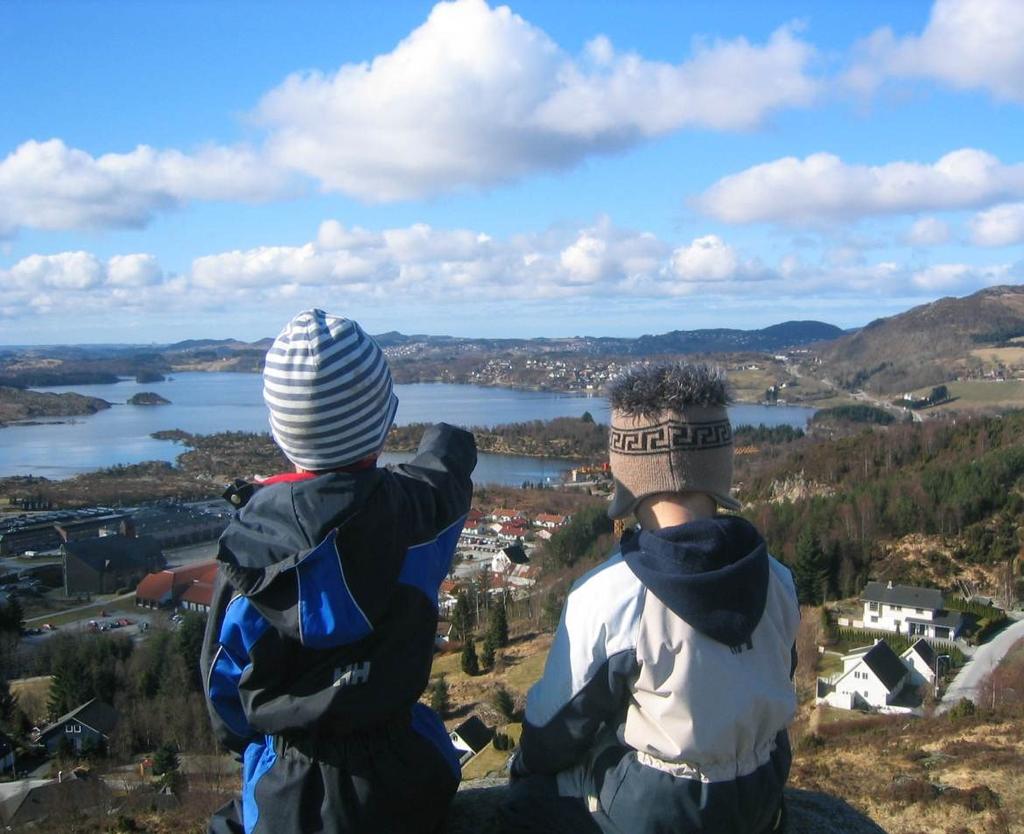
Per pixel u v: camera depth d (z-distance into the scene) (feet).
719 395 7.30
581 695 6.88
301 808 6.68
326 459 7.06
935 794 36.01
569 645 7.00
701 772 6.81
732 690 6.68
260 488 7.25
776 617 7.33
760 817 7.11
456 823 8.51
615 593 6.87
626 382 7.50
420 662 7.00
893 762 46.32
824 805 9.82
